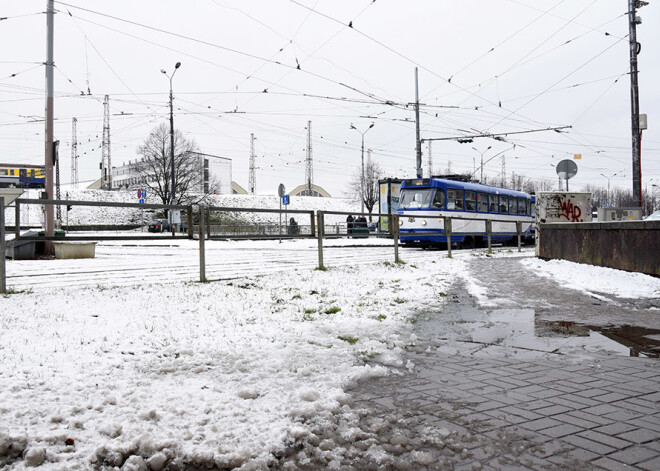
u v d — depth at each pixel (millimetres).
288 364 4492
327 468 2764
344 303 7773
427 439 3027
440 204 24266
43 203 7758
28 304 6754
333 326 6094
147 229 52969
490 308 7676
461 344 5508
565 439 3035
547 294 8953
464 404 3631
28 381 3797
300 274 11047
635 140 21312
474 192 26719
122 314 6363
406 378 4281
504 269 13094
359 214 13070
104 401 3471
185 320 6156
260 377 4129
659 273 9398
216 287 8852
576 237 12961
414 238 24172
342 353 4902
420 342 5598
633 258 10273
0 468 2619
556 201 15859
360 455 2893
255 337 5410
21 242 15805
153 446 2840
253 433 3062
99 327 5633
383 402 3684
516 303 8109
